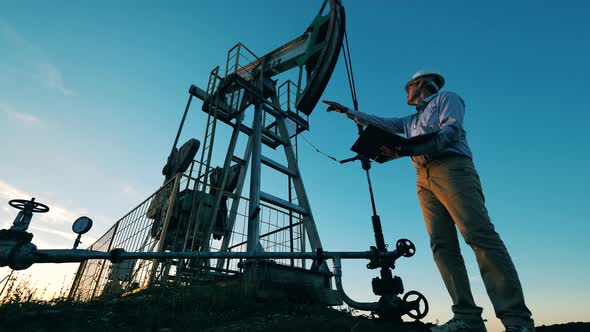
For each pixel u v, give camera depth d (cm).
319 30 643
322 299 425
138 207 586
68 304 325
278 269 419
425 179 201
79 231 435
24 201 207
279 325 261
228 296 354
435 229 203
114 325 264
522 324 144
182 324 271
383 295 261
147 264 423
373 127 199
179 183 492
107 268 531
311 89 550
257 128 604
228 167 592
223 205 573
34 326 253
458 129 178
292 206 562
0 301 296
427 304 240
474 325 181
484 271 161
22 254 188
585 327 213
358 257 278
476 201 170
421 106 224
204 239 493
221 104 672
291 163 648
